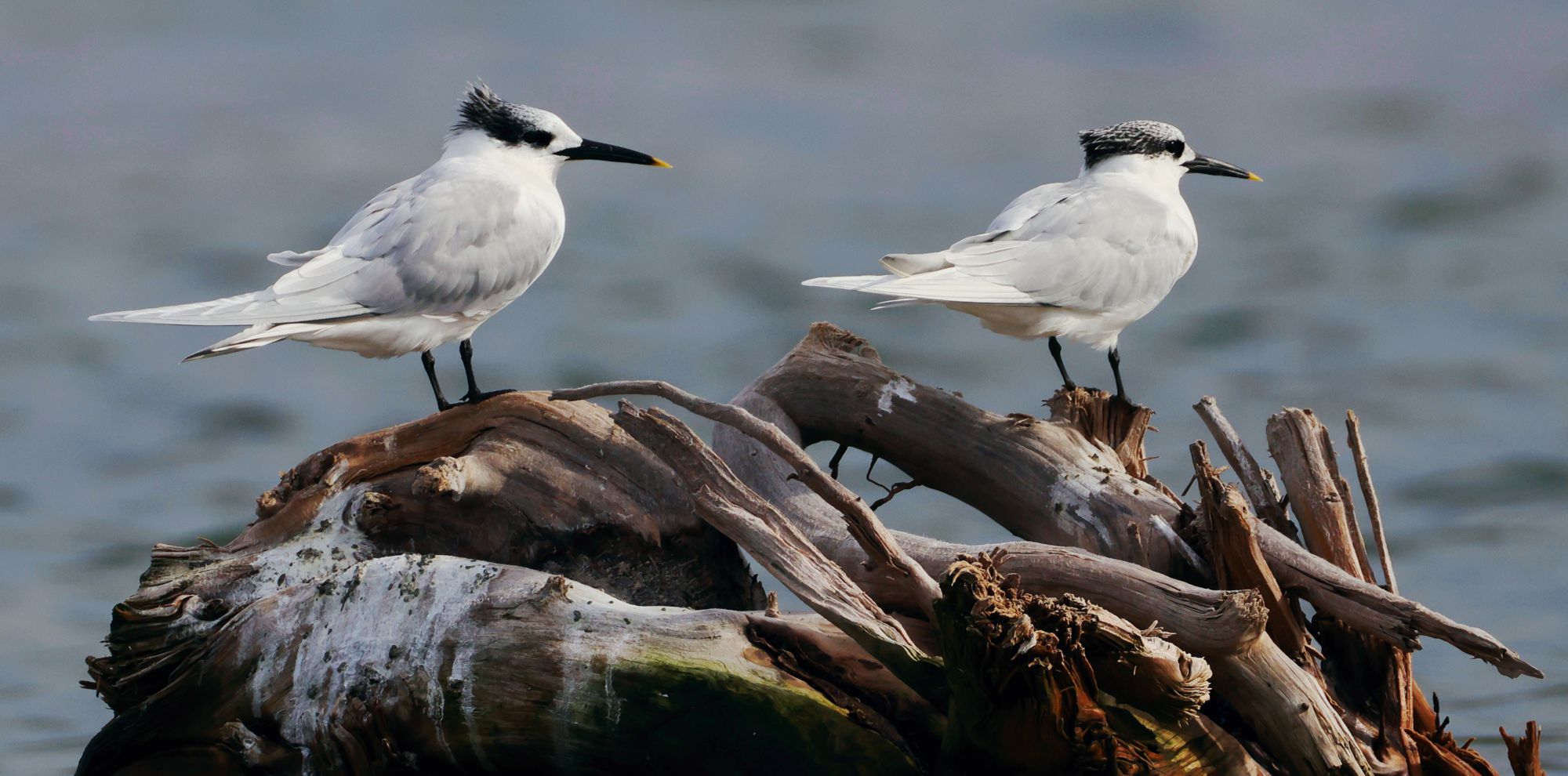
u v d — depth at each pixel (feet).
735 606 29.35
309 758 25.98
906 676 23.70
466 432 29.58
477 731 25.27
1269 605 26.07
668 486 28.73
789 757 24.17
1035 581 26.40
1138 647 22.44
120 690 27.81
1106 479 29.43
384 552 29.12
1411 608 25.27
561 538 28.58
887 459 32.35
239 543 29.22
